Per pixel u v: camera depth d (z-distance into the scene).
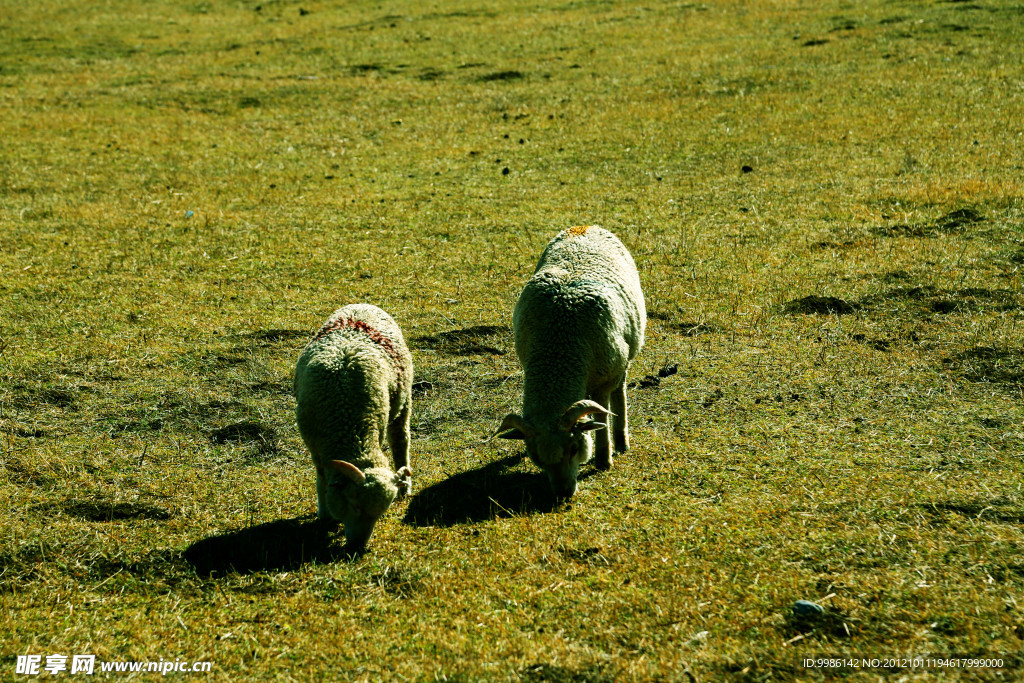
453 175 21.23
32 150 23.34
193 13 43.75
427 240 17.27
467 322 13.50
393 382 8.43
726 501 8.31
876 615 6.49
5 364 11.85
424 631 6.67
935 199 17.88
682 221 17.73
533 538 7.86
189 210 19.08
